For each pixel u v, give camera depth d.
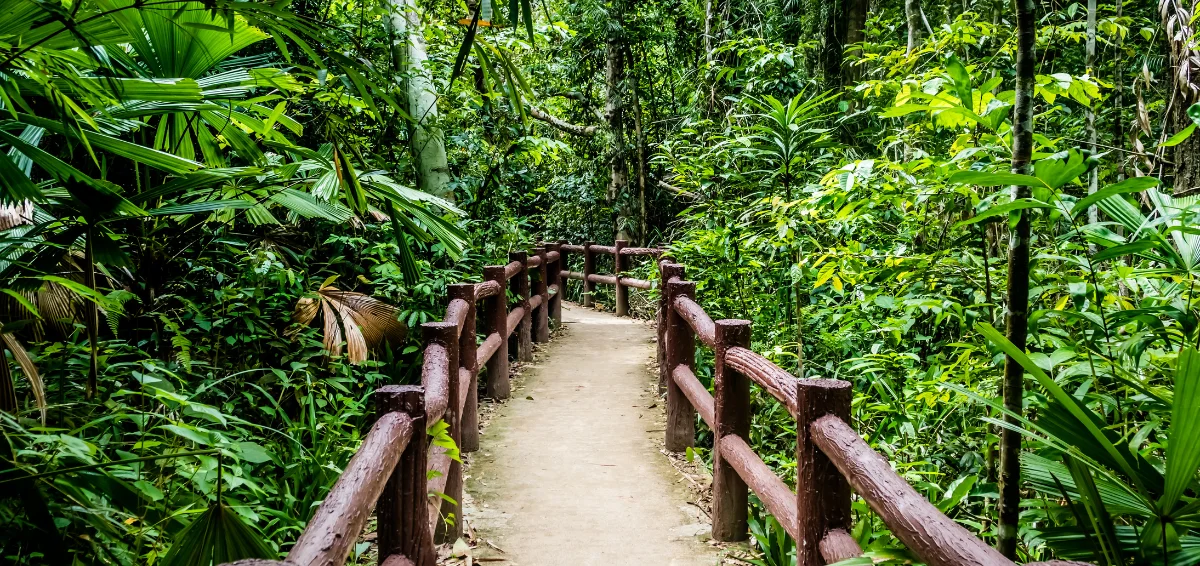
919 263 3.01
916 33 5.04
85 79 1.80
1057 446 1.57
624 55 10.76
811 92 7.73
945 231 3.40
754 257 5.15
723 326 3.03
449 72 6.32
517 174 8.07
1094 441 1.65
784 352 4.19
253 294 4.27
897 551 1.62
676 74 10.56
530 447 4.29
